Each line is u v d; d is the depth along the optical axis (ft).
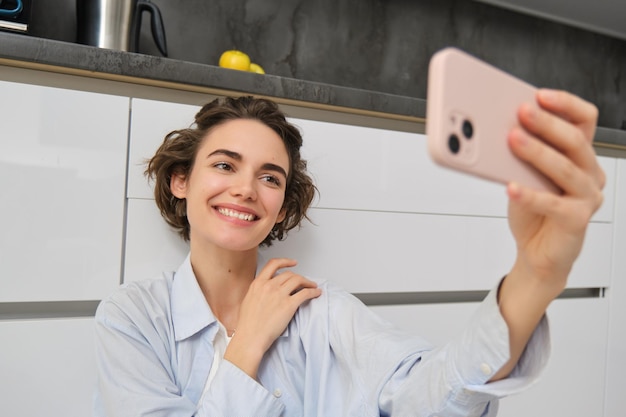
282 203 3.33
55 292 3.31
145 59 3.44
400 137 4.27
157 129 3.56
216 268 3.11
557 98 1.30
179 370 2.90
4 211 3.20
